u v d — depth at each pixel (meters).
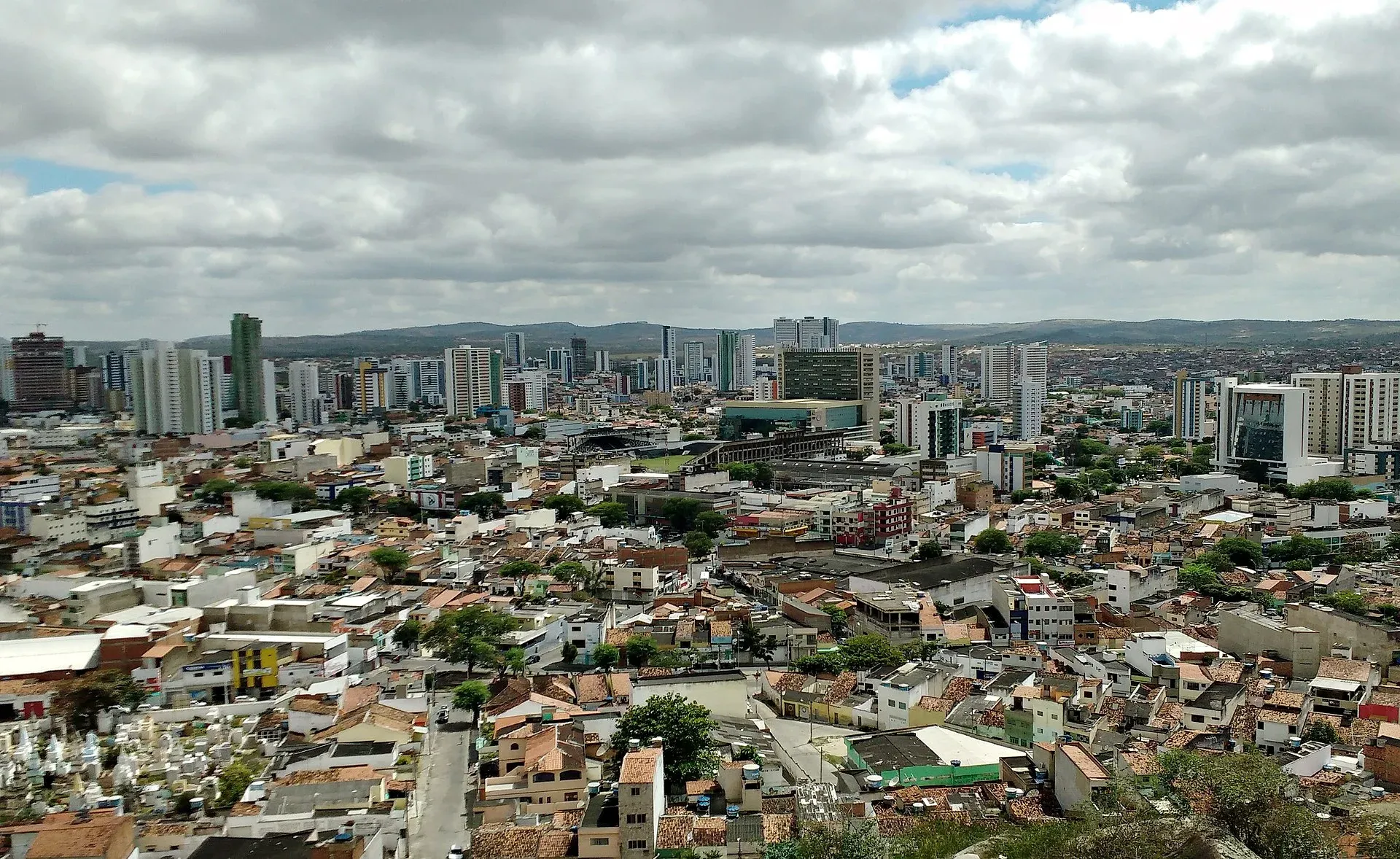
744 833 134.25
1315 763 156.62
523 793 148.38
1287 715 173.00
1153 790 135.25
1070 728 172.38
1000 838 128.62
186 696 194.50
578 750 155.12
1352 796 144.12
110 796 141.88
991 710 185.62
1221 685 192.50
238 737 170.62
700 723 163.12
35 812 134.88
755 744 176.38
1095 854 118.56
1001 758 160.12
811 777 167.12
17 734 167.38
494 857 131.38
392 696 196.88
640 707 169.62
